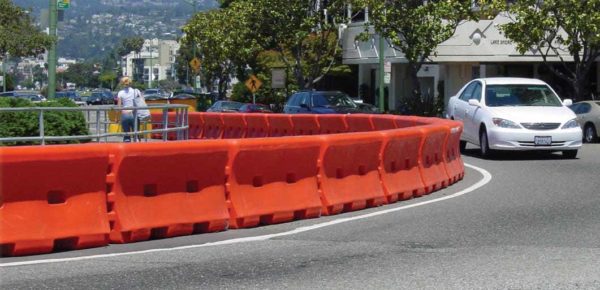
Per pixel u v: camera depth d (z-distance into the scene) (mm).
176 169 9984
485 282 7707
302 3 43250
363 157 12469
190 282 7781
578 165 18641
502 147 19656
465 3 37125
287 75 50281
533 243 9609
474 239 9883
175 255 8984
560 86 43062
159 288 7562
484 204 12789
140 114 22672
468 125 21453
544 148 19516
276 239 9938
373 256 8930
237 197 10641
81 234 9156
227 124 27906
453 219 11359
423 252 9125
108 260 8695
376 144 12664
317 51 45656
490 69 43406
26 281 7762
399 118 19750
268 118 25750
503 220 11242
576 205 12562
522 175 16781
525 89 20984
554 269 8227
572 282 7691
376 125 21266
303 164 11438
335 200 11797
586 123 28391
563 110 20188
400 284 7656
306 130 24266
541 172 17281
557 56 37469
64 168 8992
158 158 9750
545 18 33469
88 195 9289
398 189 13180
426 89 49875
